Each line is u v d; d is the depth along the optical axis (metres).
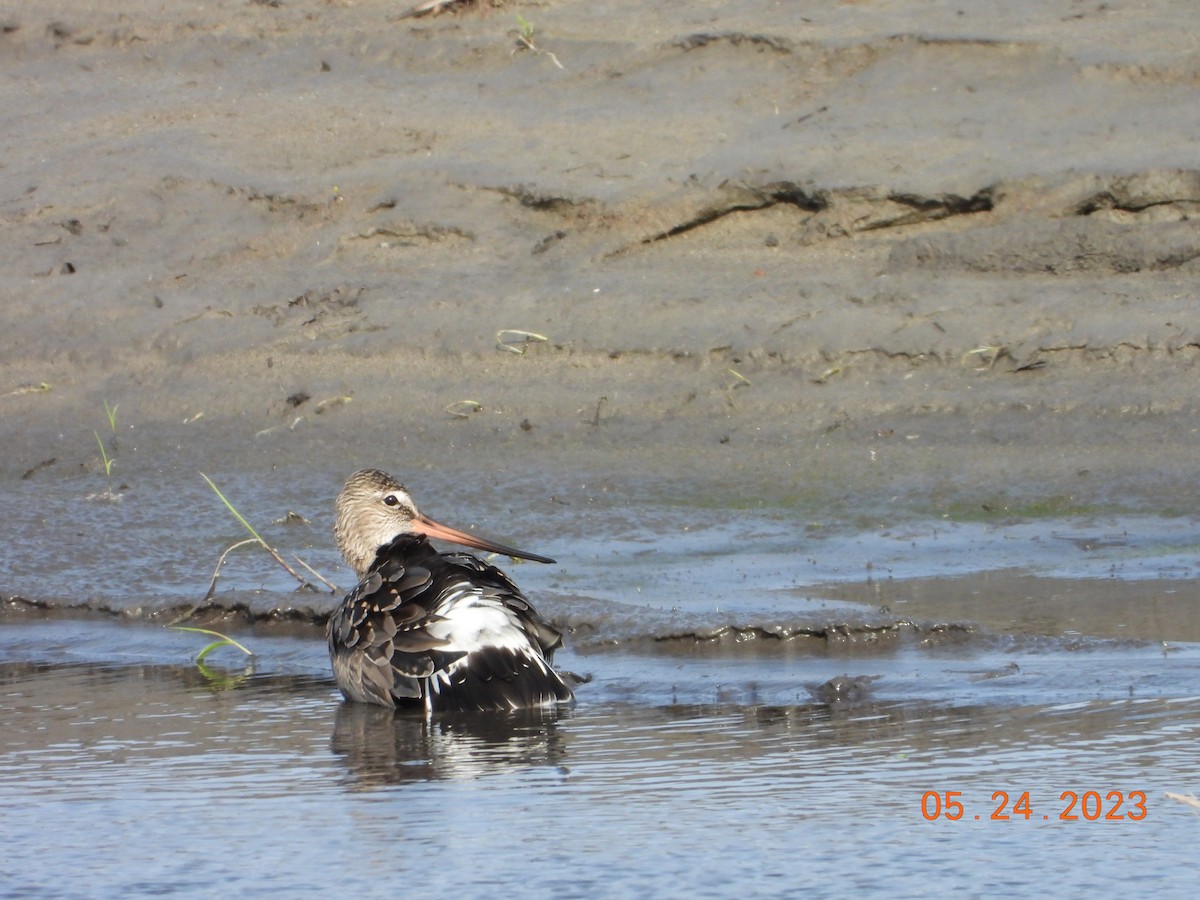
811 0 22.12
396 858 6.59
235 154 20.55
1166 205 16.84
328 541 13.38
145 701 9.58
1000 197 17.27
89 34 24.14
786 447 14.88
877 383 15.62
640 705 9.01
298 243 18.95
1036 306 16.11
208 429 16.17
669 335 16.45
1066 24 20.34
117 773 8.02
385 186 19.31
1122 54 19.19
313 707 9.36
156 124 21.64
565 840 6.72
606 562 12.52
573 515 13.74
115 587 12.28
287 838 6.90
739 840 6.65
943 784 7.28
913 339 15.88
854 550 12.62
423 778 7.74
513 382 16.33
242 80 22.62
